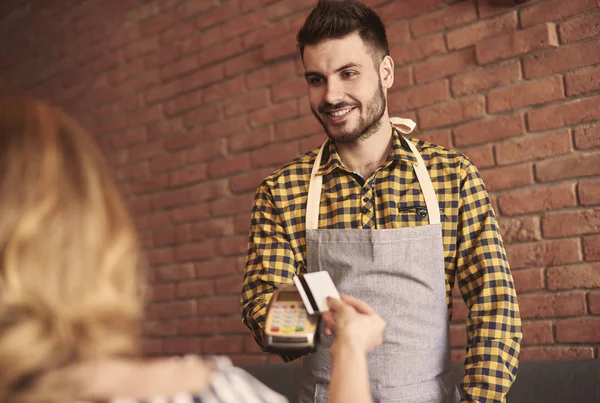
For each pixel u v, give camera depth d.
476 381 1.34
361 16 1.51
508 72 2.12
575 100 2.00
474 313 1.41
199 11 2.98
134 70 3.25
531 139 2.07
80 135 0.53
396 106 2.37
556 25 2.04
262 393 0.57
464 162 1.51
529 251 2.06
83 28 3.50
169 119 3.08
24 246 0.47
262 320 1.42
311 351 0.95
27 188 0.48
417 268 1.44
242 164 2.79
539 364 1.82
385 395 1.40
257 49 2.77
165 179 3.07
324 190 1.56
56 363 0.47
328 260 1.47
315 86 1.54
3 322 0.46
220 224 2.84
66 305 0.47
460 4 2.23
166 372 0.54
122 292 0.51
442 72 2.26
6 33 3.92
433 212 1.48
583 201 1.97
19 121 0.51
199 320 2.88
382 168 1.52
